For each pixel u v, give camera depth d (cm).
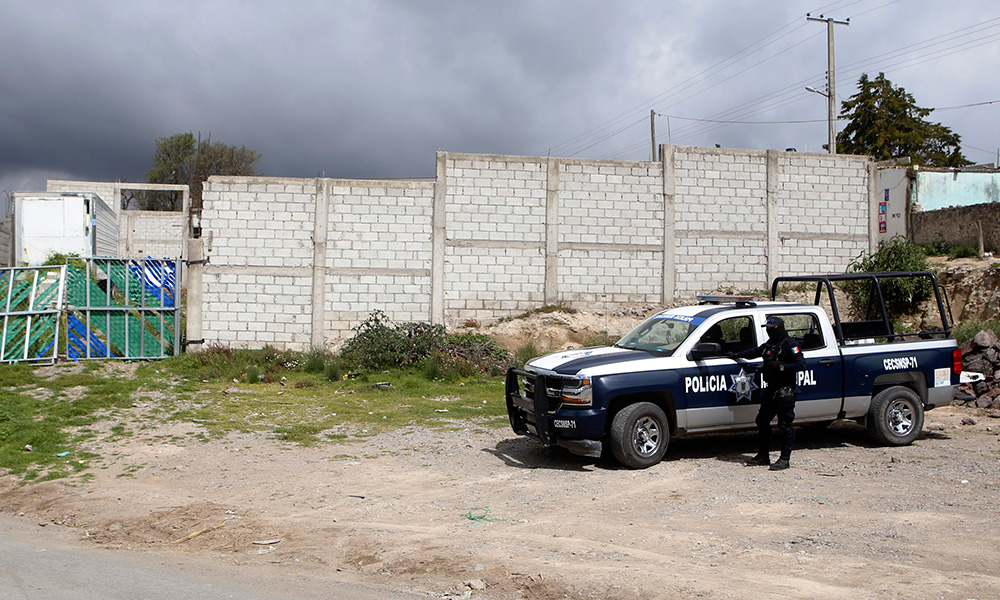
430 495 746
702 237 1956
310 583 509
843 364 929
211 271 1784
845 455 913
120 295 1689
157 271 1695
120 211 3731
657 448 852
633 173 1923
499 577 501
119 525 668
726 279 1964
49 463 909
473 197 1866
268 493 770
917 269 1953
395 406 1307
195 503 716
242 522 653
